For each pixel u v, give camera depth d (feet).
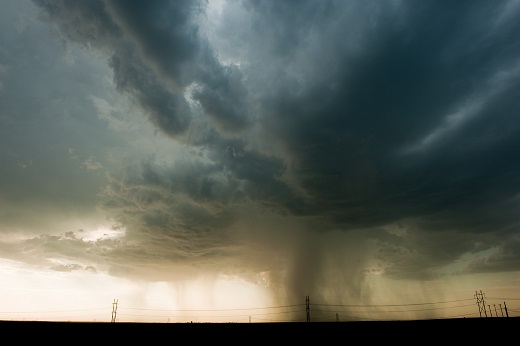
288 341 156.15
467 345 145.59
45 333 146.10
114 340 147.33
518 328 159.43
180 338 155.02
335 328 170.30
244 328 169.17
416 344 150.20
